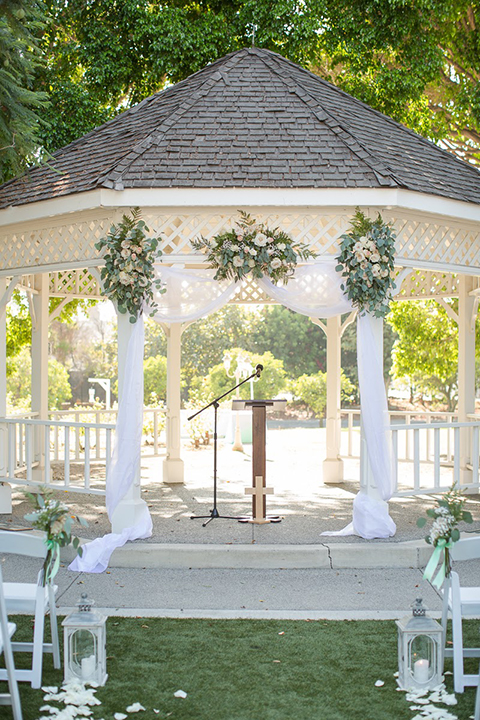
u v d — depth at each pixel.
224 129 7.07
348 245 6.42
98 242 6.50
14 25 7.19
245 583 5.86
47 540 3.87
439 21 12.07
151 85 12.17
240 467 11.44
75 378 30.95
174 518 7.56
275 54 8.46
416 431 6.91
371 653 4.35
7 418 7.70
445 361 13.79
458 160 8.14
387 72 11.89
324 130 7.12
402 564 6.33
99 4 11.70
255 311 28.77
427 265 7.04
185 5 12.25
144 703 3.66
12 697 3.37
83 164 7.31
